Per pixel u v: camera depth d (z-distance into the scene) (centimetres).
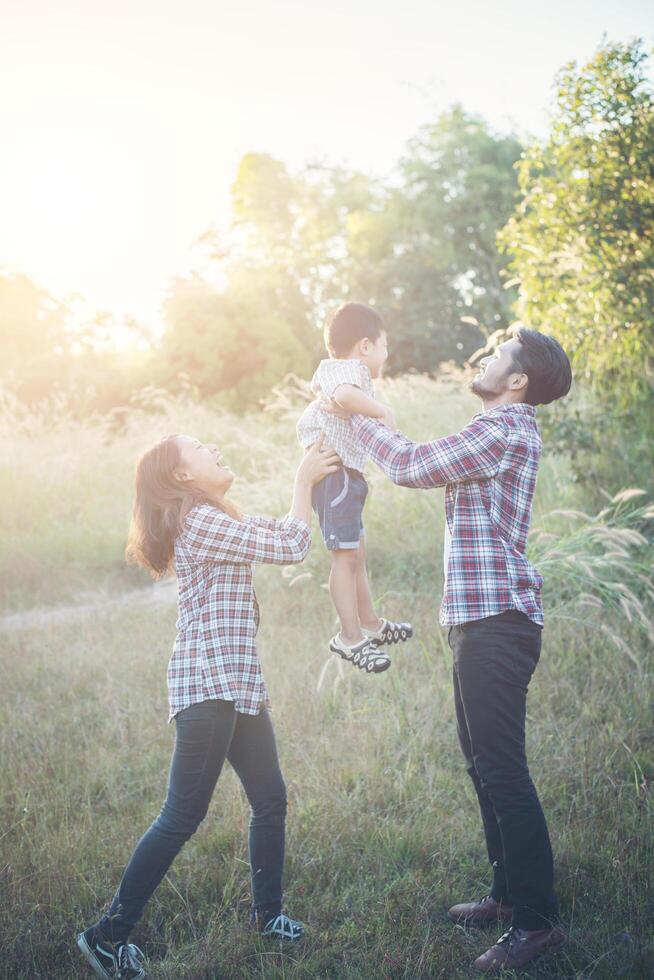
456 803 381
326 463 304
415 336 2434
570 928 291
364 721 461
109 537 907
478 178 2462
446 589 288
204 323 1886
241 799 381
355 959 284
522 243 714
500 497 284
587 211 665
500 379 294
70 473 1062
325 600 652
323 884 329
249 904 316
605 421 700
